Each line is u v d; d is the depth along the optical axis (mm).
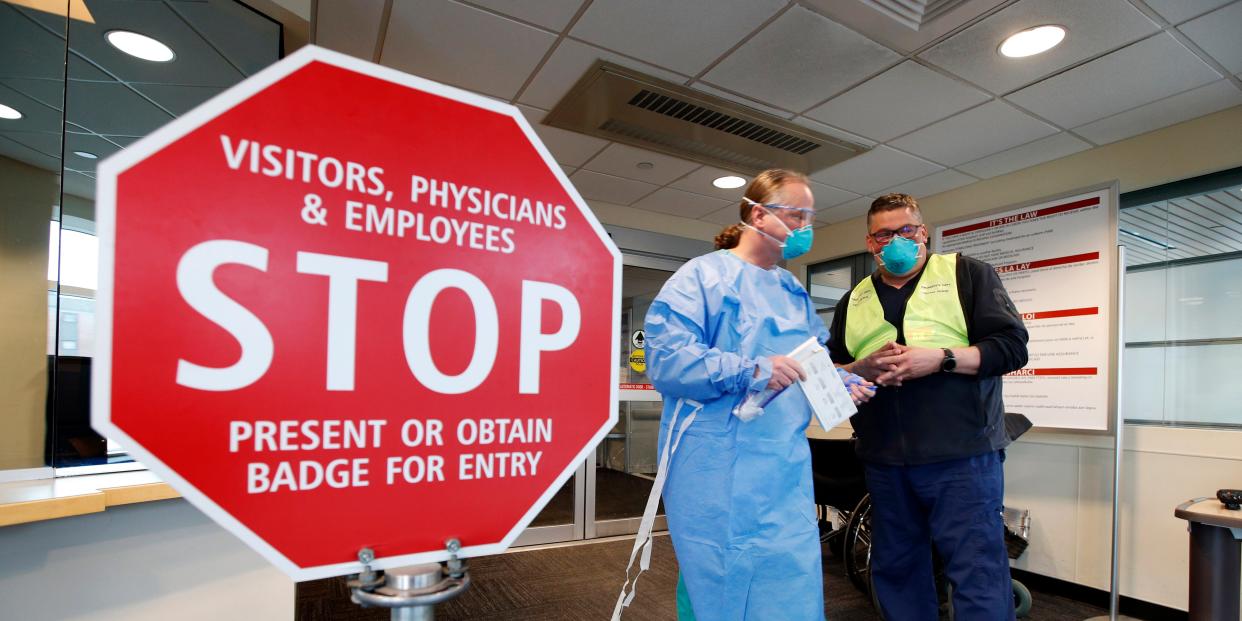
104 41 1648
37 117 1550
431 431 390
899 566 1660
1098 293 2904
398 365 381
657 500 1070
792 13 1986
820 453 2959
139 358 306
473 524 401
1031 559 3062
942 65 2281
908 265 1640
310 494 348
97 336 296
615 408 476
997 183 3422
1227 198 2623
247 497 329
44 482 1154
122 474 1313
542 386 438
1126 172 2904
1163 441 2684
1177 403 2719
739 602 1064
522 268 436
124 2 1661
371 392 370
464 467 401
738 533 1073
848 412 1099
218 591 1276
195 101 1763
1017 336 1534
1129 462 2777
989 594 1474
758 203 1265
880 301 1753
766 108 2646
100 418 293
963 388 1554
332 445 356
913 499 1645
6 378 1336
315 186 361
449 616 2479
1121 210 2963
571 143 3066
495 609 2561
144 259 311
